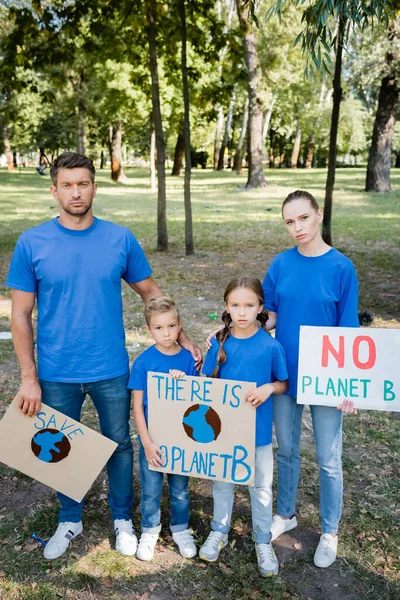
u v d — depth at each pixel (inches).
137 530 121.1
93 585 105.0
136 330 255.0
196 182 1291.8
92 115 1173.7
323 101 1711.4
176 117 1077.8
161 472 112.1
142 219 650.8
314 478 140.4
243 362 103.8
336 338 101.2
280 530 117.7
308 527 122.2
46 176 1646.2
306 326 102.0
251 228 568.1
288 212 100.0
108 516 126.6
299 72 1084.5
